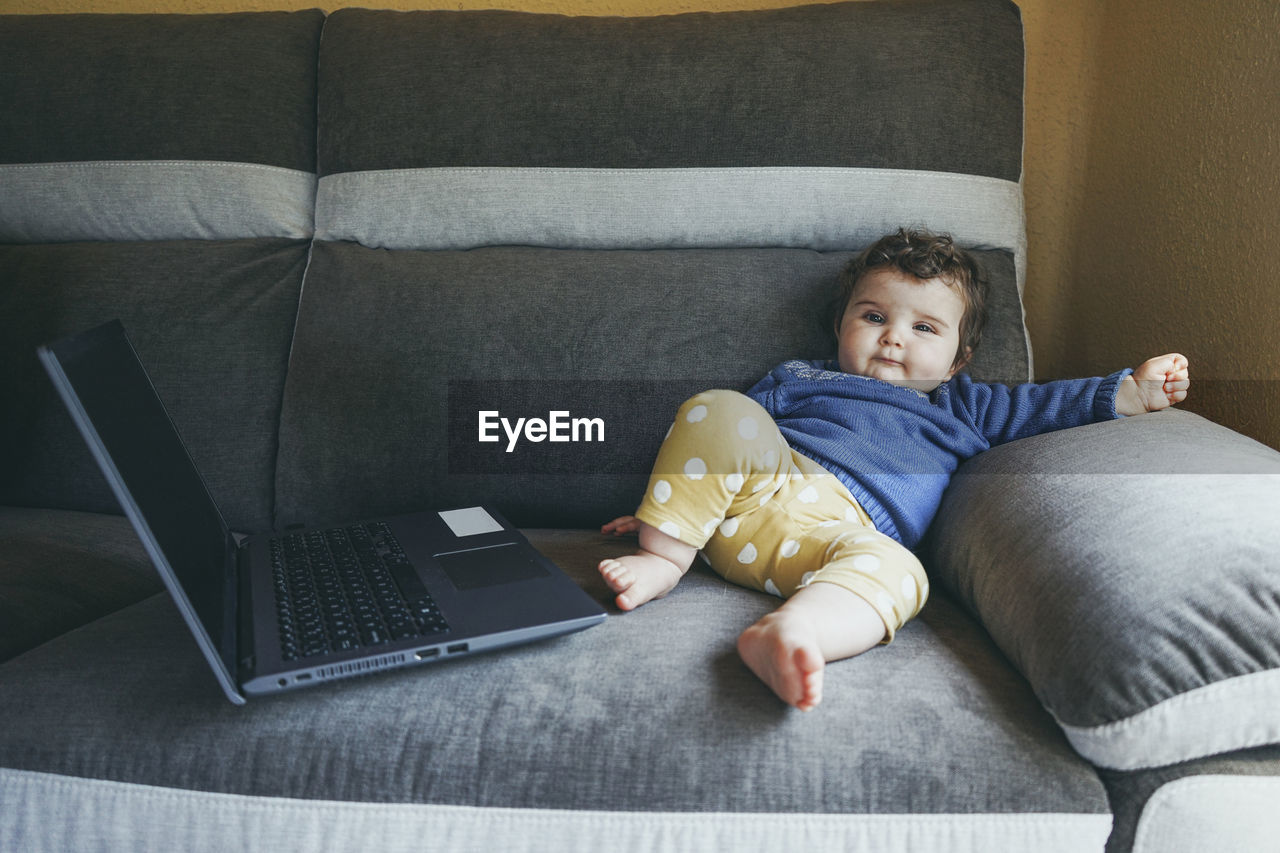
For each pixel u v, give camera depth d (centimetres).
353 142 132
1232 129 114
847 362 116
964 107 125
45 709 75
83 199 134
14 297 128
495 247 131
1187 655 66
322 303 125
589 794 69
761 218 127
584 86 128
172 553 71
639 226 128
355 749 71
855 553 85
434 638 75
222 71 134
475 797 70
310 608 82
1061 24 152
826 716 71
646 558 92
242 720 73
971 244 127
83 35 138
